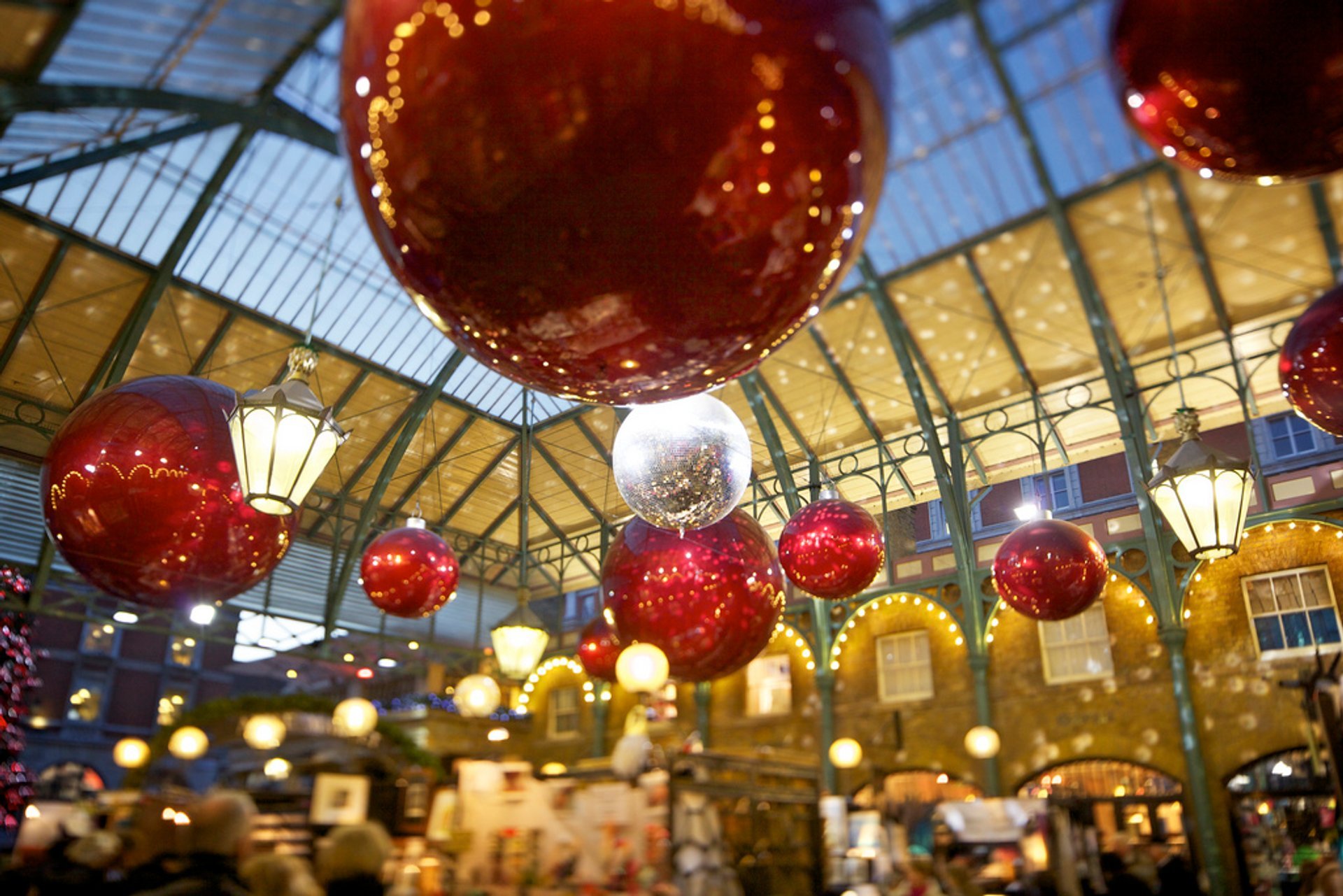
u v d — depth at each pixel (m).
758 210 1.10
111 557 3.09
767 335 1.34
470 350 1.43
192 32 6.59
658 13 0.99
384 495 15.09
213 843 2.32
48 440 12.07
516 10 1.00
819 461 13.77
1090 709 11.05
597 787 4.11
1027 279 10.80
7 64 5.84
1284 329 10.46
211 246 11.12
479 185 1.09
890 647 12.81
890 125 1.20
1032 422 11.70
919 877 6.00
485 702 7.44
